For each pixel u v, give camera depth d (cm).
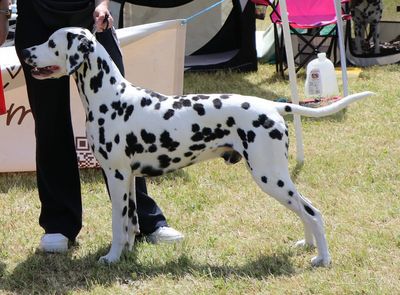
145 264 598
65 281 575
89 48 562
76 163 641
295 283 552
